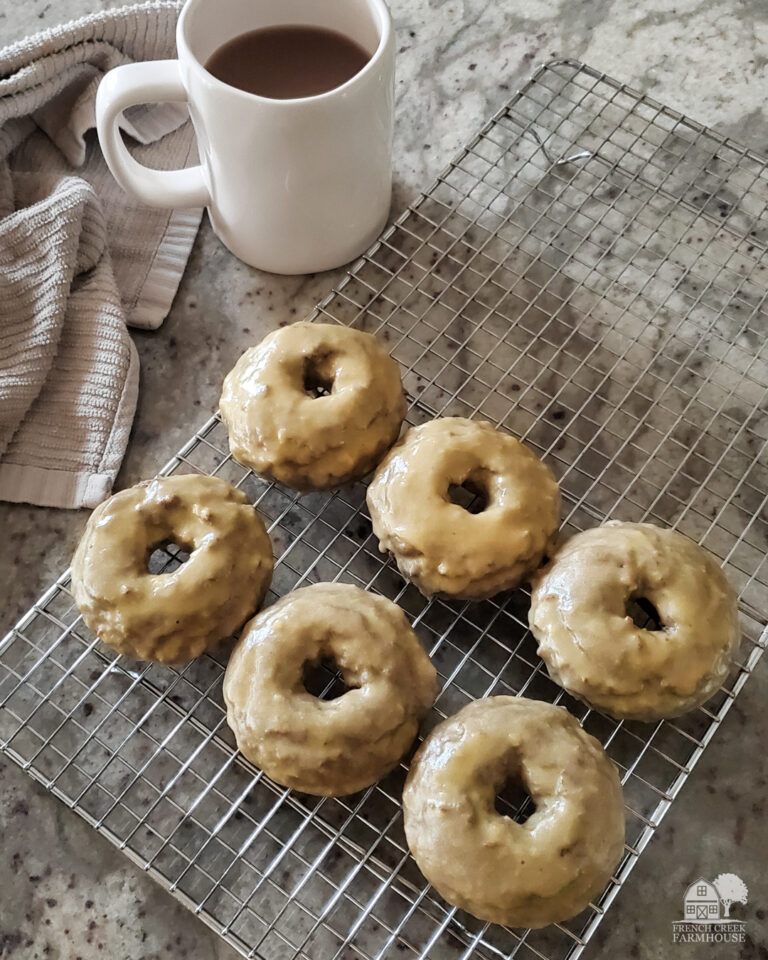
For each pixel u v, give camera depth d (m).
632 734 0.35
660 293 0.44
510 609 0.37
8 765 0.35
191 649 0.33
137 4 0.49
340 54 0.40
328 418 0.35
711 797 0.35
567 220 0.46
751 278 0.45
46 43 0.45
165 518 0.35
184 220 0.46
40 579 0.39
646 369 0.42
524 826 0.30
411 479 0.34
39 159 0.48
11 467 0.40
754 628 0.37
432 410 0.42
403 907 0.33
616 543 0.34
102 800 0.35
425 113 0.50
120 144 0.40
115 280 0.44
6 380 0.40
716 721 0.33
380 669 0.32
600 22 0.52
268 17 0.39
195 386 0.43
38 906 0.33
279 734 0.31
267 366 0.36
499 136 0.49
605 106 0.47
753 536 0.39
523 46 0.52
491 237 0.45
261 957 0.31
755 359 0.42
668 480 0.40
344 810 0.34
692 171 0.47
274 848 0.34
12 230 0.42
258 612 0.35
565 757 0.30
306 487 0.36
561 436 0.41
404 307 0.44
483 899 0.29
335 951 0.32
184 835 0.34
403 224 0.46
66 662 0.37
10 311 0.41
